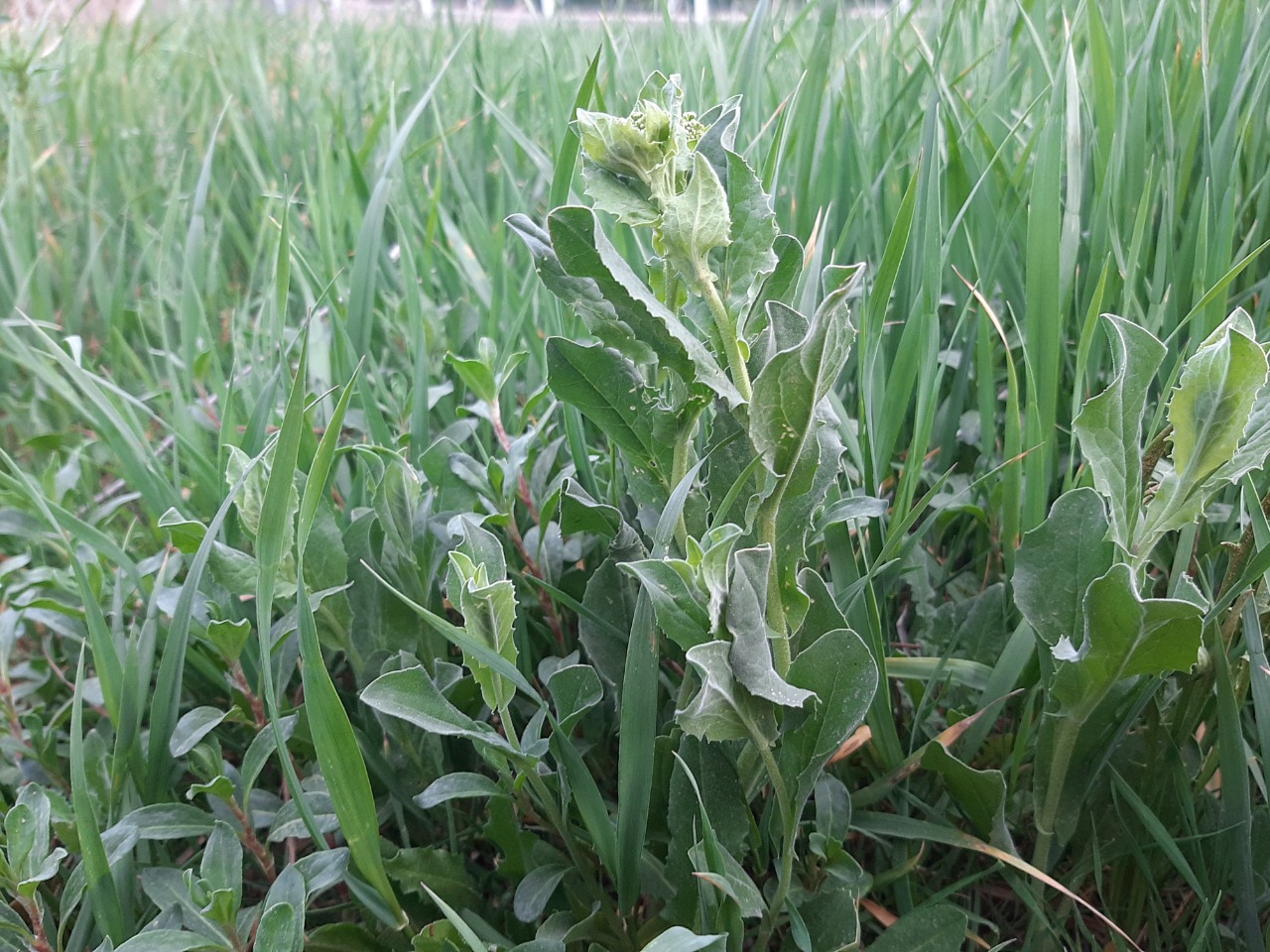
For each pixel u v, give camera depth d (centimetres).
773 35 101
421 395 48
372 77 127
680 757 29
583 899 33
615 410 31
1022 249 55
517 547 43
